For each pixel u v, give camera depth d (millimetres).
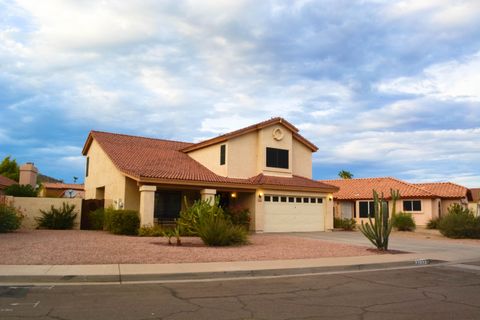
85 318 6762
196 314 7188
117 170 25766
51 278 9930
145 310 7375
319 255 15445
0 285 9305
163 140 33250
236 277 11242
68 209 25391
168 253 14430
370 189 39719
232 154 27062
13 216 21094
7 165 47594
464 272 12836
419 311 7695
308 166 31859
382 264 13867
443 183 40844
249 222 26547
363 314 7418
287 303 8172
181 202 27062
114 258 12898
